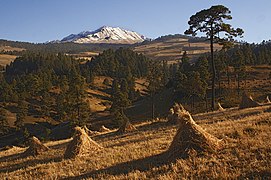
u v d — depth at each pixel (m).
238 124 16.58
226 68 80.44
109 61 161.88
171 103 76.94
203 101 69.56
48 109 105.25
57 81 131.38
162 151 13.41
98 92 131.25
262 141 11.31
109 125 74.38
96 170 12.30
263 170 8.88
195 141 11.35
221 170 9.46
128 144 17.33
